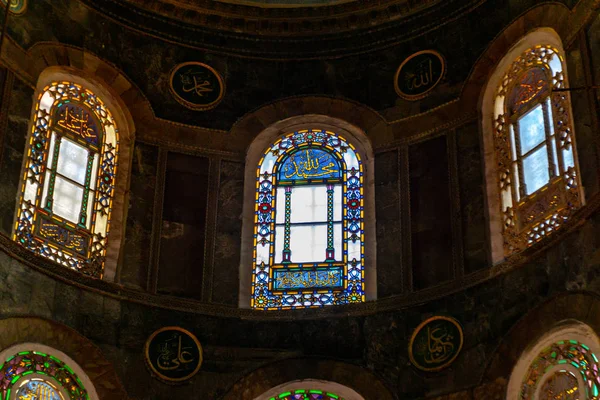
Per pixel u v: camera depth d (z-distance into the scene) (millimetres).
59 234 13734
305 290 14594
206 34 16234
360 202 15156
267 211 15242
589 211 12148
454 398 13047
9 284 12641
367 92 15797
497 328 13039
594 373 11758
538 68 14047
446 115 15000
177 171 15125
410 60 15773
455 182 14492
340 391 13844
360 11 16266
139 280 14172
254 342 14117
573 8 13367
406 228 14562
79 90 14766
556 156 13289
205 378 13734
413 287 14109
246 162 15500
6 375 12344
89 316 13469
